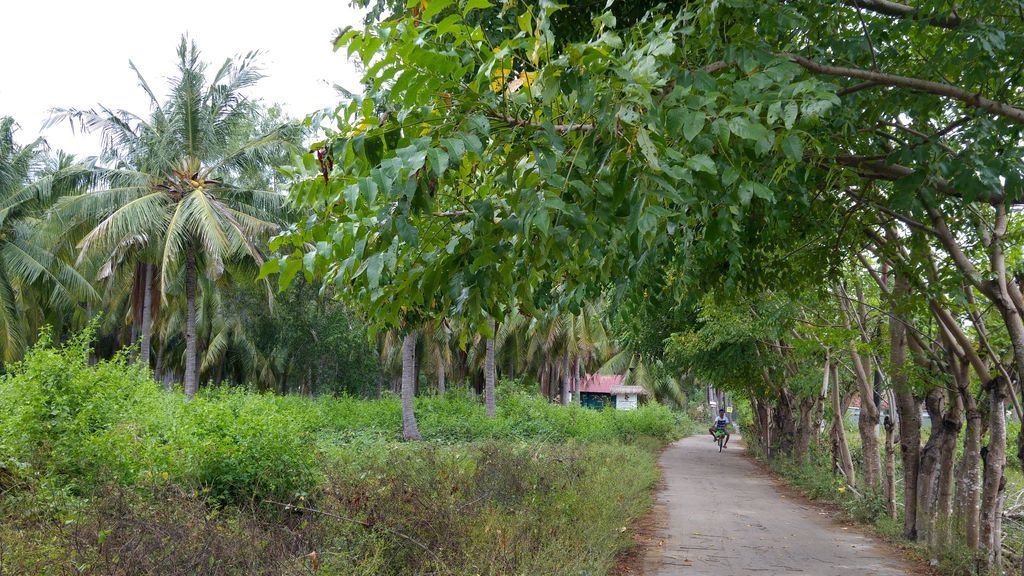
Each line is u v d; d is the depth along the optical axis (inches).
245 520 244.7
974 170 158.7
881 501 461.1
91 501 250.5
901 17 190.7
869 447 505.7
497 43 210.2
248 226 871.7
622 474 518.6
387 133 121.5
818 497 586.6
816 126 166.7
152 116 879.1
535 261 136.7
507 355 1553.9
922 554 353.4
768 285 266.7
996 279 236.5
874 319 495.5
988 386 310.7
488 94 125.1
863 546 382.9
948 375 366.6
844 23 198.2
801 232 238.8
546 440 864.3
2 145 961.5
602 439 973.8
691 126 119.7
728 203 136.2
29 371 318.7
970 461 333.7
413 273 146.0
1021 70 180.4
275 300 1294.3
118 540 187.0
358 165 125.4
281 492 304.3
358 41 124.7
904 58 195.8
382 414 960.3
